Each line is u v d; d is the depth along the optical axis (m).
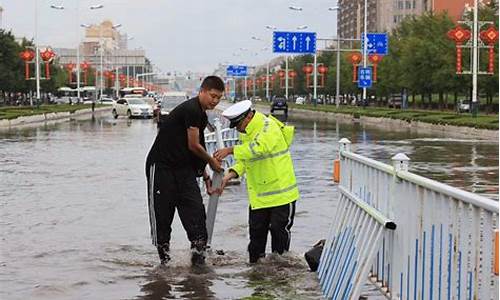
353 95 102.88
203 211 8.16
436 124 42.34
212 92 7.94
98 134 35.66
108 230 10.35
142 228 10.48
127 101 60.62
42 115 55.69
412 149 25.94
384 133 37.53
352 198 7.04
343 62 90.06
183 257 8.52
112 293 7.05
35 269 8.05
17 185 15.50
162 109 42.47
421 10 127.44
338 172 8.10
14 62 76.44
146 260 8.48
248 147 7.82
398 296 5.88
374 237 6.09
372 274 6.66
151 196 8.15
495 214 4.24
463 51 53.53
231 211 11.95
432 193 5.12
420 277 5.35
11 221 11.09
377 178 6.40
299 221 10.98
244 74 119.94
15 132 37.91
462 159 21.78
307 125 47.41
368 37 65.44
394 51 72.69
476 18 44.50
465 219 4.62
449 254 4.85
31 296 6.95
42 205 12.67
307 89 110.19
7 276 7.73
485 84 54.12
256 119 7.86
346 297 6.28
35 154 23.72
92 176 17.19
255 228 8.05
